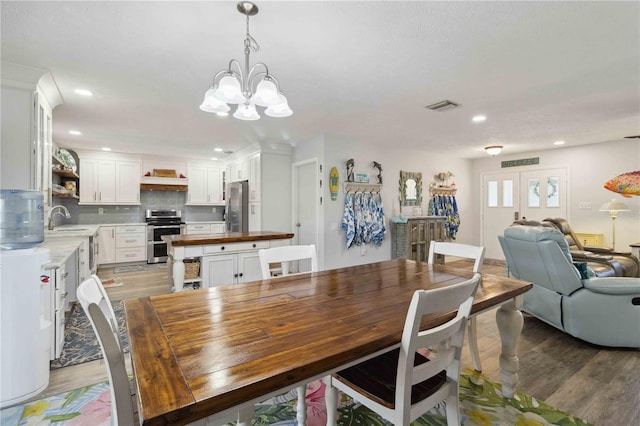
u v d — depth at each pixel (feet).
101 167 20.10
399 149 18.84
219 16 5.84
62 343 8.36
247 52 6.26
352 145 16.63
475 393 6.60
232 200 20.22
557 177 19.04
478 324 10.60
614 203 15.49
